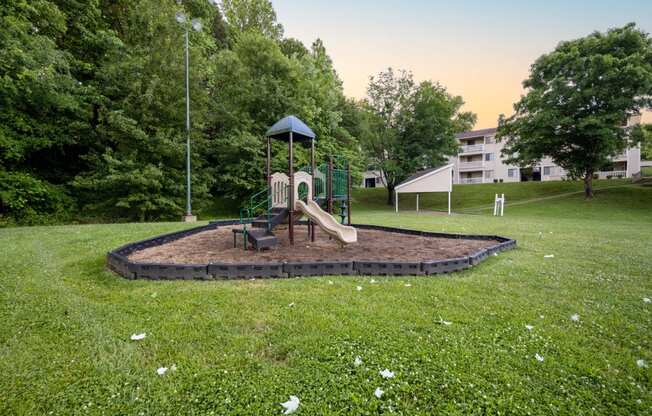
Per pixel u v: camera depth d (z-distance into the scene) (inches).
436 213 712.4
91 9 487.8
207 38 716.7
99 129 470.3
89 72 499.8
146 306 108.4
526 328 91.4
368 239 266.7
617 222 477.4
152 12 498.3
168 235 245.6
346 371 69.7
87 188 485.1
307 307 107.2
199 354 77.4
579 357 75.8
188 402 60.4
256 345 81.6
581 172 780.6
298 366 71.9
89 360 75.2
